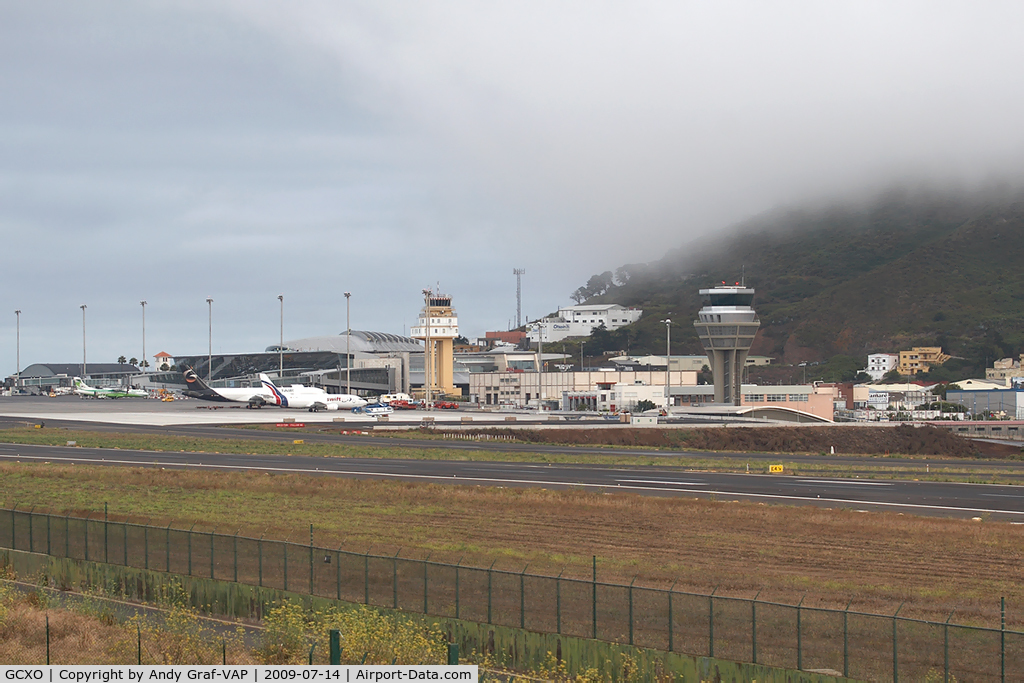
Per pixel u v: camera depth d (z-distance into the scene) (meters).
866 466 110.00
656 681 33.09
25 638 36.69
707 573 48.38
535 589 38.53
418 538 57.56
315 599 39.53
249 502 73.00
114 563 46.84
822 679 31.25
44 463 101.31
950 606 42.59
